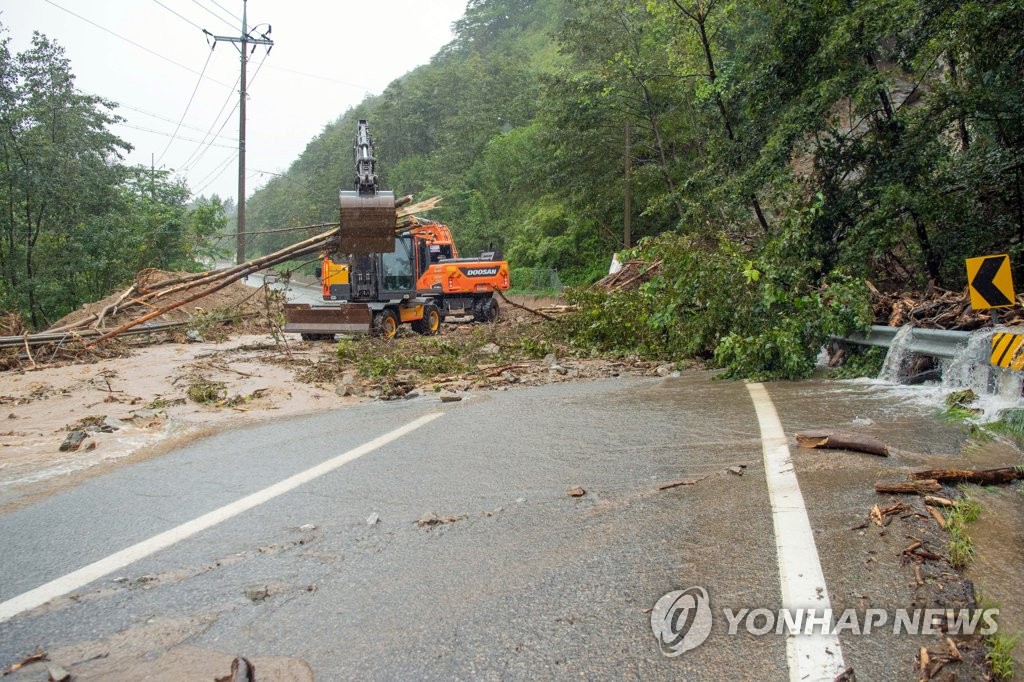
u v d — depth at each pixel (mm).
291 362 13805
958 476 4539
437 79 101062
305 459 6395
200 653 3008
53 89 27969
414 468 5809
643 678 2600
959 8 11281
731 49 24562
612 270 29234
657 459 5547
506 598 3307
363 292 18531
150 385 11391
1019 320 7844
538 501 4723
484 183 63719
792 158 14297
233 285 27812
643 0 31016
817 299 9867
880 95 13312
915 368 8445
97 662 2980
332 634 3100
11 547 4480
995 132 12578
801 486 4555
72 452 7281
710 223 16109
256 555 4090
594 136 32781
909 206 12195
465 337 17344
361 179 15062
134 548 4324
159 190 43000
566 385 10156
